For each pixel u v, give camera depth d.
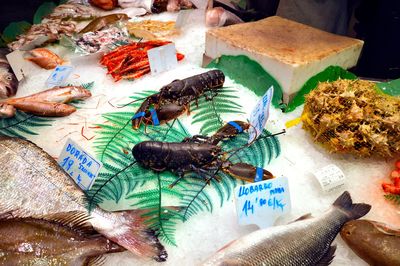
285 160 0.77
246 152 0.78
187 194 0.68
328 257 0.55
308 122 0.79
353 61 1.03
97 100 0.98
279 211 0.62
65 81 1.06
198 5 1.63
